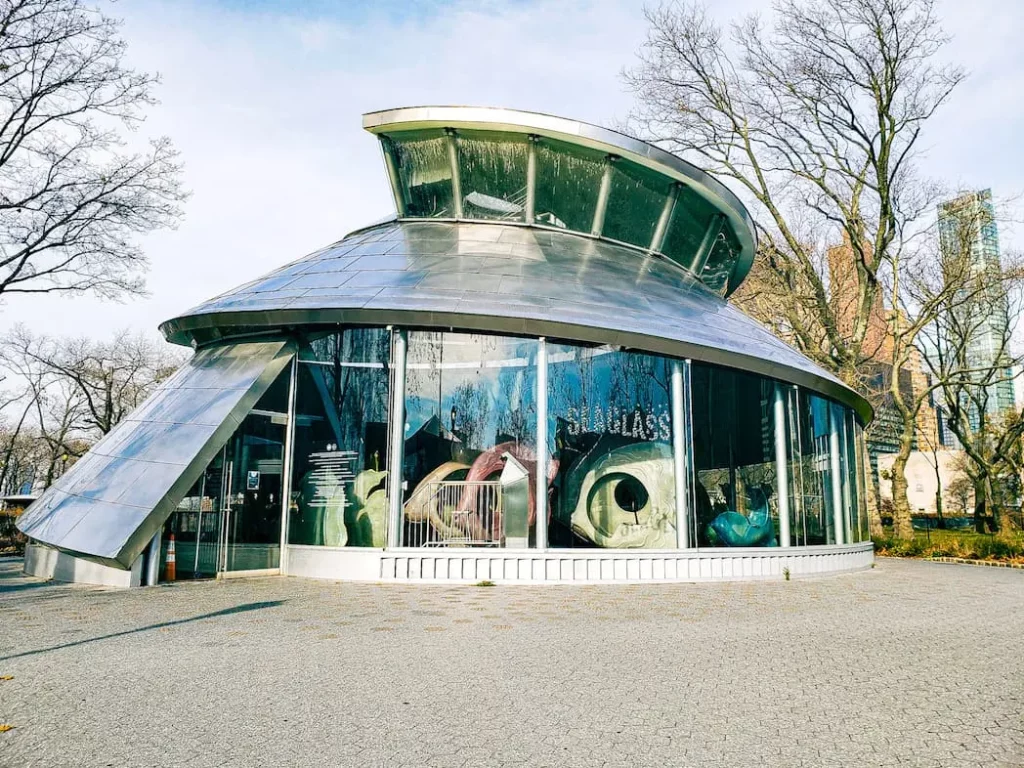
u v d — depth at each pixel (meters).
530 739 5.10
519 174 20.09
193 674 6.74
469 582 13.75
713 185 21.06
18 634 8.55
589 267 17.94
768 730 5.36
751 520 16.08
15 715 5.51
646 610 10.85
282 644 8.05
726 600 12.16
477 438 14.41
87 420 53.53
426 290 15.09
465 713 5.66
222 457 14.46
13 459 66.50
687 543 14.88
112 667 6.98
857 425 21.44
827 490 18.56
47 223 21.33
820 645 8.52
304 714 5.59
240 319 15.22
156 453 14.12
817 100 29.23
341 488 14.63
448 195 20.55
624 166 20.12
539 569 13.95
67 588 12.71
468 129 19.64
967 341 38.94
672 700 6.11
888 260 33.06
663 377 15.39
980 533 42.88
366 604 10.98
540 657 7.58
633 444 14.92
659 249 21.22
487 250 17.81
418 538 14.09
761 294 35.50
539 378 14.56
